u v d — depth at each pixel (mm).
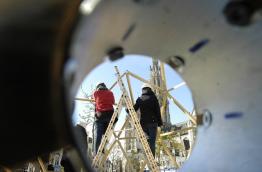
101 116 6754
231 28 1692
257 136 1920
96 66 1594
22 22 1066
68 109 1070
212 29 1790
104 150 6855
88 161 1264
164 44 2014
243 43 1813
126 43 1727
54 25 1046
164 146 8508
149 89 6789
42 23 1051
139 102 6719
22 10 1072
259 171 1826
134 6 1368
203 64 2176
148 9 1479
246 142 1992
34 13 1062
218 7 1583
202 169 2201
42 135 1108
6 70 1057
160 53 2154
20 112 1071
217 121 2283
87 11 1072
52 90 1055
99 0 1113
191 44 2006
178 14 1623
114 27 1398
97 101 6855
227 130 2160
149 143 6438
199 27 1778
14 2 1086
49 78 1049
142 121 6555
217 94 2258
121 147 8508
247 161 1932
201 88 2398
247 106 2033
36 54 1048
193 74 2344
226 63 2020
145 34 1744
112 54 1613
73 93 1254
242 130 2049
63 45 1044
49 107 1065
